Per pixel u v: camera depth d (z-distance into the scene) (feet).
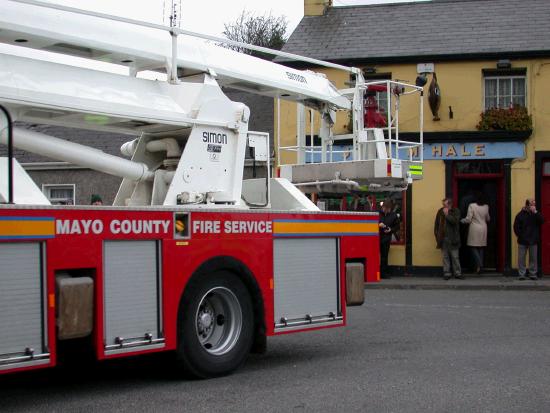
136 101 24.81
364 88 37.14
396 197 66.28
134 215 22.13
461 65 65.10
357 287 29.66
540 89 64.18
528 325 36.78
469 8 69.67
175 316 23.24
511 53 64.03
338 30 69.97
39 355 19.85
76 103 22.98
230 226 25.00
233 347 25.31
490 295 52.24
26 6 23.18
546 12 67.82
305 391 22.94
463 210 65.72
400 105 65.72
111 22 25.40
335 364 27.37
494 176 64.85
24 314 19.62
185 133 26.48
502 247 64.49
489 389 23.04
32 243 19.86
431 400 21.72
